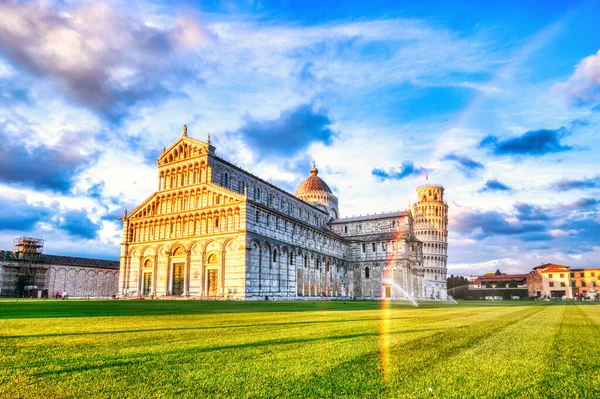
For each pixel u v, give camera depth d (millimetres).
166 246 93000
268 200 111750
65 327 22703
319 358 13750
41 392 10000
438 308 54188
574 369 12586
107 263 125938
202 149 93125
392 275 124875
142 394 9852
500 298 194250
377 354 14539
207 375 11492
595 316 36219
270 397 9664
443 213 181750
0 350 15000
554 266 196875
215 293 84375
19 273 102875
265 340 17719
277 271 92188
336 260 123812
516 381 11141
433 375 11664
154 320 27703
